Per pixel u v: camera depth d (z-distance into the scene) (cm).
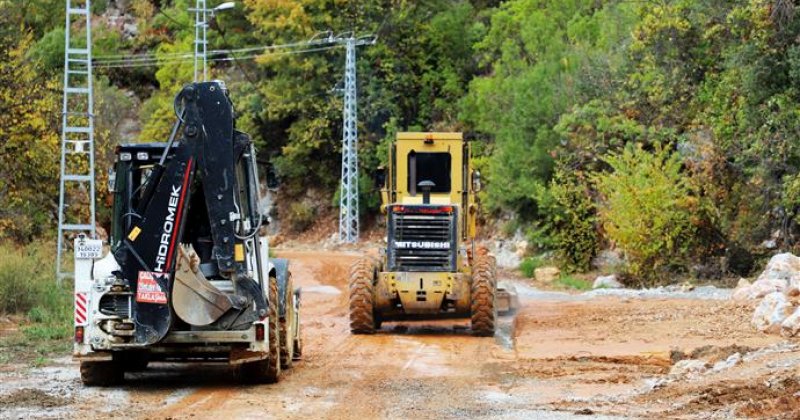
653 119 6950
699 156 6278
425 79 12712
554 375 2594
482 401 2203
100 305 2278
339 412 2067
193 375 2614
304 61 12475
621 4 7838
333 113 12412
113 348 2284
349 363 2864
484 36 12644
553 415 2012
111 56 13938
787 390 2089
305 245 12000
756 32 5644
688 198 6175
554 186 7419
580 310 4481
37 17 13762
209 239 2422
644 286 6238
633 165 6294
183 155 2267
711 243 6253
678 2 6675
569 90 7819
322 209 12600
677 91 6744
